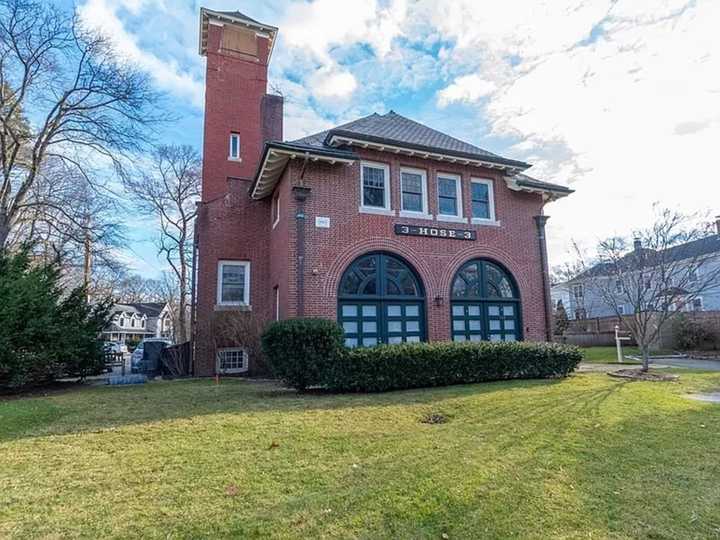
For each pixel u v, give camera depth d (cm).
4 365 1030
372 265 1327
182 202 3278
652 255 1481
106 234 2089
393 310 1326
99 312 1388
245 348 1546
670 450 520
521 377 1091
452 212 1477
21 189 1802
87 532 321
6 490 396
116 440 554
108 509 358
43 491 394
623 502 383
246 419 659
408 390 939
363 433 583
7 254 1286
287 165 1306
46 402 861
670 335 2114
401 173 1420
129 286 4472
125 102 1820
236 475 433
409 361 962
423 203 1432
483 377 1045
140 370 1931
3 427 622
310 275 1223
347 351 938
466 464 464
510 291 1516
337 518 347
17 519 340
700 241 2148
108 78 1764
